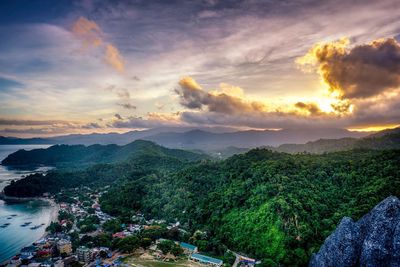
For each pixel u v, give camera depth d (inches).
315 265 4805.6
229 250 6589.6
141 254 6756.9
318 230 5920.3
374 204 5915.4
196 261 6269.7
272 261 5531.5
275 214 6510.8
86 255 6451.8
